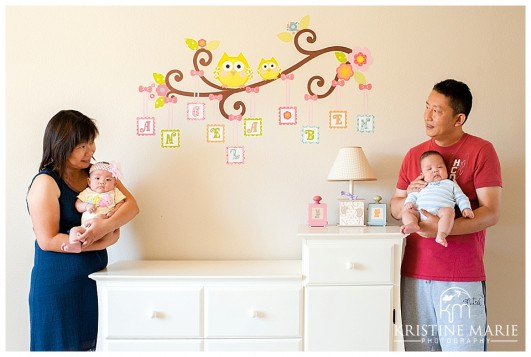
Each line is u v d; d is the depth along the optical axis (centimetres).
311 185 217
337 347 179
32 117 215
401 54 217
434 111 191
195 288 179
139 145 217
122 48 216
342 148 203
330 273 179
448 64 217
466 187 191
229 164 217
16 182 215
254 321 179
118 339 179
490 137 218
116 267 197
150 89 216
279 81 217
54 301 178
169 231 217
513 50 218
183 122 216
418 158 201
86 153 184
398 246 181
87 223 179
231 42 216
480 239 192
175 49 216
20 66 215
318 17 217
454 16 218
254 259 218
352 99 217
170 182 217
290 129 217
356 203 203
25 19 215
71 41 215
